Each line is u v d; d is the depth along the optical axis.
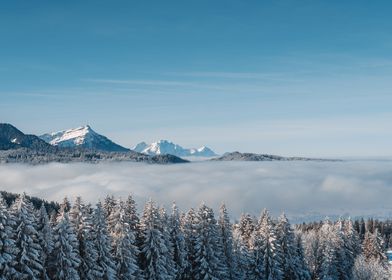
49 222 44.91
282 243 72.12
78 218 47.09
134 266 50.09
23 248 39.78
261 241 69.56
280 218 73.38
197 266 61.34
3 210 39.09
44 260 42.31
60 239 42.88
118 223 50.50
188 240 63.03
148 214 55.62
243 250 68.75
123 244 49.72
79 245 46.25
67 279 42.22
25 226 40.44
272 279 67.50
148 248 54.81
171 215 61.31
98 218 47.97
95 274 45.38
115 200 65.62
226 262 65.56
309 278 73.38
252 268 69.00
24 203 41.34
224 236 66.62
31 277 40.09
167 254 56.22
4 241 38.47
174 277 56.44
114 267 47.62
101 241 47.12
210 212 61.69
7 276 38.28
